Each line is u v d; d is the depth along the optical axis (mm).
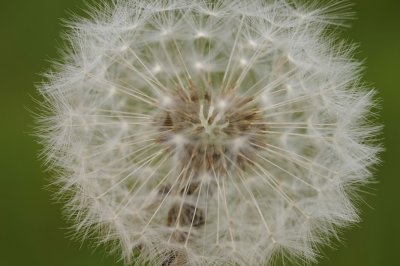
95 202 148
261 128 151
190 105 151
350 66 152
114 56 152
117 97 152
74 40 153
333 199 148
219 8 153
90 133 150
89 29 153
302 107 152
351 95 151
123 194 148
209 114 149
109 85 151
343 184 149
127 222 147
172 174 148
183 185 147
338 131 150
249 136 149
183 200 146
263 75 153
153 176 149
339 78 152
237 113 151
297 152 151
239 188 148
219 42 154
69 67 152
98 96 151
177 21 153
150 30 153
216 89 152
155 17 153
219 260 144
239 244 145
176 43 153
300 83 151
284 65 152
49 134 151
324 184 149
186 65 153
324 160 150
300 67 152
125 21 153
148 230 146
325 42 153
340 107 150
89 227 149
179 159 148
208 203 147
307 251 146
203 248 145
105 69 152
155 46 154
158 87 152
